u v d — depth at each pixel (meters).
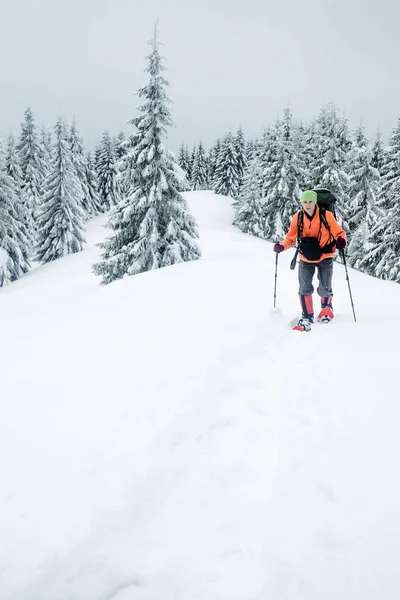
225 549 1.65
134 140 16.34
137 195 16.50
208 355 3.77
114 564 1.57
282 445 2.35
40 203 32.62
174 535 1.74
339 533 1.66
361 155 24.83
